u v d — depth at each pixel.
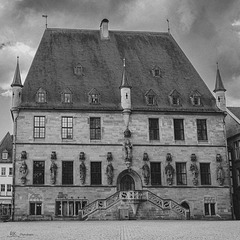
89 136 51.66
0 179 89.69
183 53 62.03
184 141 53.88
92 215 46.25
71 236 23.05
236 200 59.84
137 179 51.91
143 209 47.28
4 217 53.00
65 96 52.56
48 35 59.16
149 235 23.20
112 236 22.73
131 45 61.06
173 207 47.91
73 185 50.00
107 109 52.44
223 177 53.50
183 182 52.91
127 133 52.03
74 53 57.97
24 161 49.69
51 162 50.12
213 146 54.41
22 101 51.56
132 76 57.06
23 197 48.84
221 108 55.81
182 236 22.34
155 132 53.56
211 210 52.59
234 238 20.84
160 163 52.78
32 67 55.00
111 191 50.66
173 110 54.09
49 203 49.16
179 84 57.84
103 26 61.22
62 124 51.53
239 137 59.66
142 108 53.41
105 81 55.66
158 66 58.91
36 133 50.81
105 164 51.28
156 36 63.38
